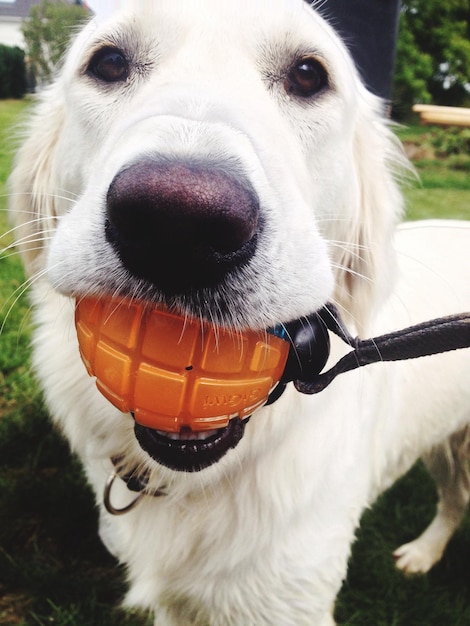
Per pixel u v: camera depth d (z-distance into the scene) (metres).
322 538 0.28
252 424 0.25
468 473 0.43
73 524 0.43
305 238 0.19
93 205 0.18
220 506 0.27
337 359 0.27
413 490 0.50
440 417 0.38
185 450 0.20
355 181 0.29
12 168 0.33
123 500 0.29
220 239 0.15
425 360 0.36
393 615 0.40
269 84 0.25
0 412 0.51
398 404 0.34
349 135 0.28
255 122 0.20
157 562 0.28
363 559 0.43
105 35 0.25
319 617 0.30
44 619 0.37
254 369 0.19
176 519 0.27
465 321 0.18
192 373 0.18
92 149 0.25
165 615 0.31
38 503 0.44
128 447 0.27
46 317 0.29
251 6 0.24
